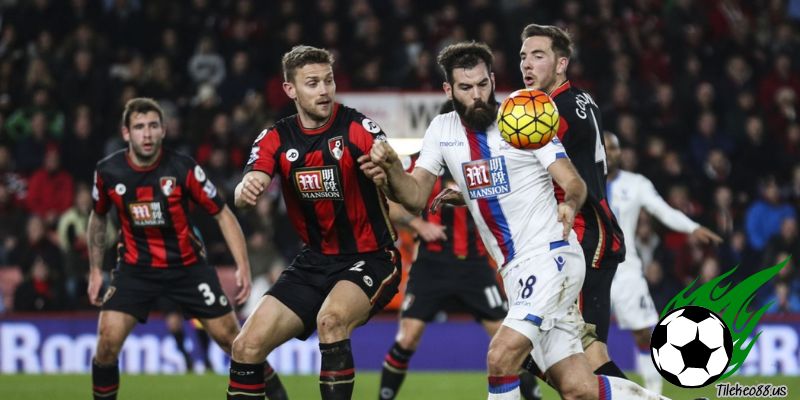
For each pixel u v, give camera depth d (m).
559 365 21.25
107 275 45.59
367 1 60.53
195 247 27.86
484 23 58.81
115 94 55.16
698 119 57.38
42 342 44.44
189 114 54.44
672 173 52.03
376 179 20.48
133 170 27.45
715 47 62.06
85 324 44.44
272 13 61.84
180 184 27.42
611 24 60.22
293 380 40.41
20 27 58.81
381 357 45.03
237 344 21.88
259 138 22.72
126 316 27.16
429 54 56.56
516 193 21.12
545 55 22.80
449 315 47.94
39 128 53.09
